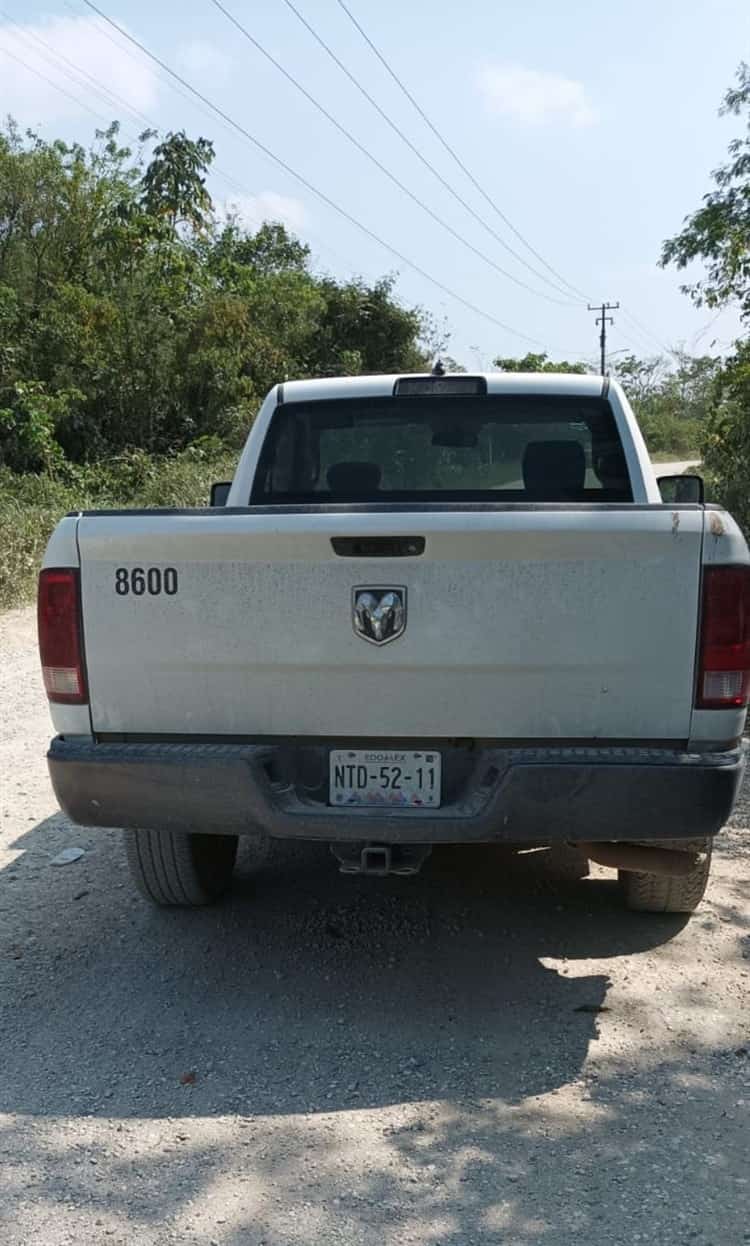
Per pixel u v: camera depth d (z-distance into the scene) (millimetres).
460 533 3230
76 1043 3531
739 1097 3176
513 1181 2805
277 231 39781
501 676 3316
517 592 3271
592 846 3840
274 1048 3488
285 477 5031
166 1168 2885
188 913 4523
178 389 24828
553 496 4922
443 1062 3391
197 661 3432
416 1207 2709
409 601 3311
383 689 3369
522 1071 3336
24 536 13422
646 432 63031
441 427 4953
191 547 3369
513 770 3273
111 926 4410
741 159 15055
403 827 3352
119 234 25844
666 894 4215
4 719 7781
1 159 25656
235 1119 3104
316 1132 3035
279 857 5125
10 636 10812
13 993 3871
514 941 4219
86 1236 2613
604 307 64062
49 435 20328
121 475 20797
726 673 3260
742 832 5320
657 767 3246
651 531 3213
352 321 37469
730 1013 3654
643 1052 3428
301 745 3469
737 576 3234
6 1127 3078
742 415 14891
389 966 4039
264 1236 2607
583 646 3273
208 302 26031
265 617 3377
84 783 3484
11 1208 2723
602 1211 2682
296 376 31219
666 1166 2857
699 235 15297
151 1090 3258
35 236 26672
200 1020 3670
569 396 4883
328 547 3301
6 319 22672
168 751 3439
